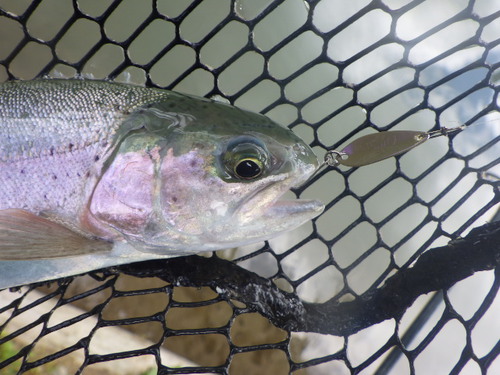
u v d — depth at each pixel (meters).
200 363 0.32
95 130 0.16
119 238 0.17
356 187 0.33
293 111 0.33
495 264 0.17
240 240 0.17
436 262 0.18
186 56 0.33
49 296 0.19
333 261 0.19
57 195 0.16
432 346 0.23
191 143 0.16
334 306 0.19
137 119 0.16
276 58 0.33
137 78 0.32
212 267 0.18
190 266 0.18
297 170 0.16
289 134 0.17
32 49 0.31
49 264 0.17
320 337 0.34
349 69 0.33
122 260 0.17
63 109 0.16
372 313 0.18
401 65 0.19
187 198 0.16
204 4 0.34
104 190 0.16
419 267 0.18
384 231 0.33
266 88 0.33
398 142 0.18
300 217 0.17
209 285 0.18
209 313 0.33
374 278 0.33
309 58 0.33
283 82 0.20
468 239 0.18
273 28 0.33
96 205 0.16
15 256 0.16
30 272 0.17
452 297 0.23
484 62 0.18
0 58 0.31
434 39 0.32
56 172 0.16
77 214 0.16
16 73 0.31
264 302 0.18
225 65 0.20
